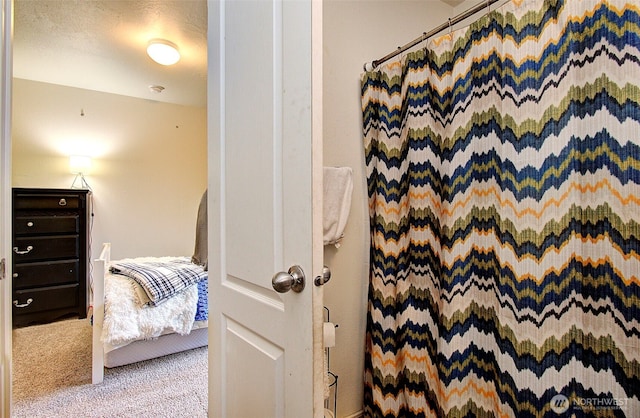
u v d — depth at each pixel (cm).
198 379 207
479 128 123
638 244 88
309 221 75
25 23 224
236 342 104
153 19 221
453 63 131
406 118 147
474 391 125
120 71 309
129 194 380
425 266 142
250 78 98
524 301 108
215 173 119
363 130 166
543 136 105
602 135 94
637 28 88
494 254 119
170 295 219
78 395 187
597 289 95
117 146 373
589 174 97
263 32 92
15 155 322
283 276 75
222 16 115
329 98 155
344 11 160
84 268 318
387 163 154
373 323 155
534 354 104
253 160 96
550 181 103
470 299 127
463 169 128
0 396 114
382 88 156
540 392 103
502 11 115
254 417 94
